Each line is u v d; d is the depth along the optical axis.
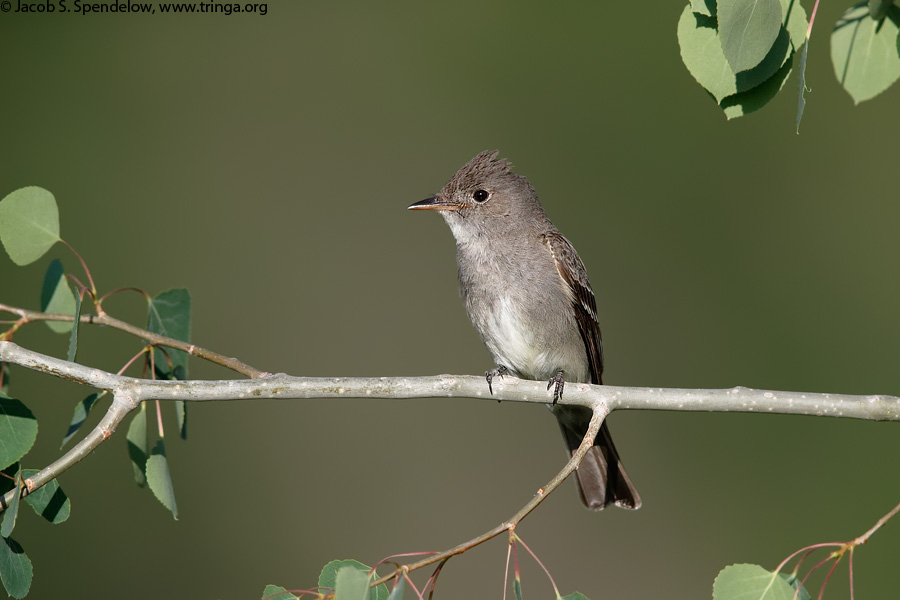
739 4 6.35
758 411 7.31
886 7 7.31
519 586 5.75
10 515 6.37
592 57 18.42
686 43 6.86
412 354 16.88
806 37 6.20
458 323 17.06
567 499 15.21
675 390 7.51
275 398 7.52
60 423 14.29
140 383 7.39
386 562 5.57
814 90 17.59
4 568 6.44
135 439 7.83
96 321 8.08
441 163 17.97
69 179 17.30
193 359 16.53
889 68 7.48
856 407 7.13
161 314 8.66
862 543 5.98
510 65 18.56
